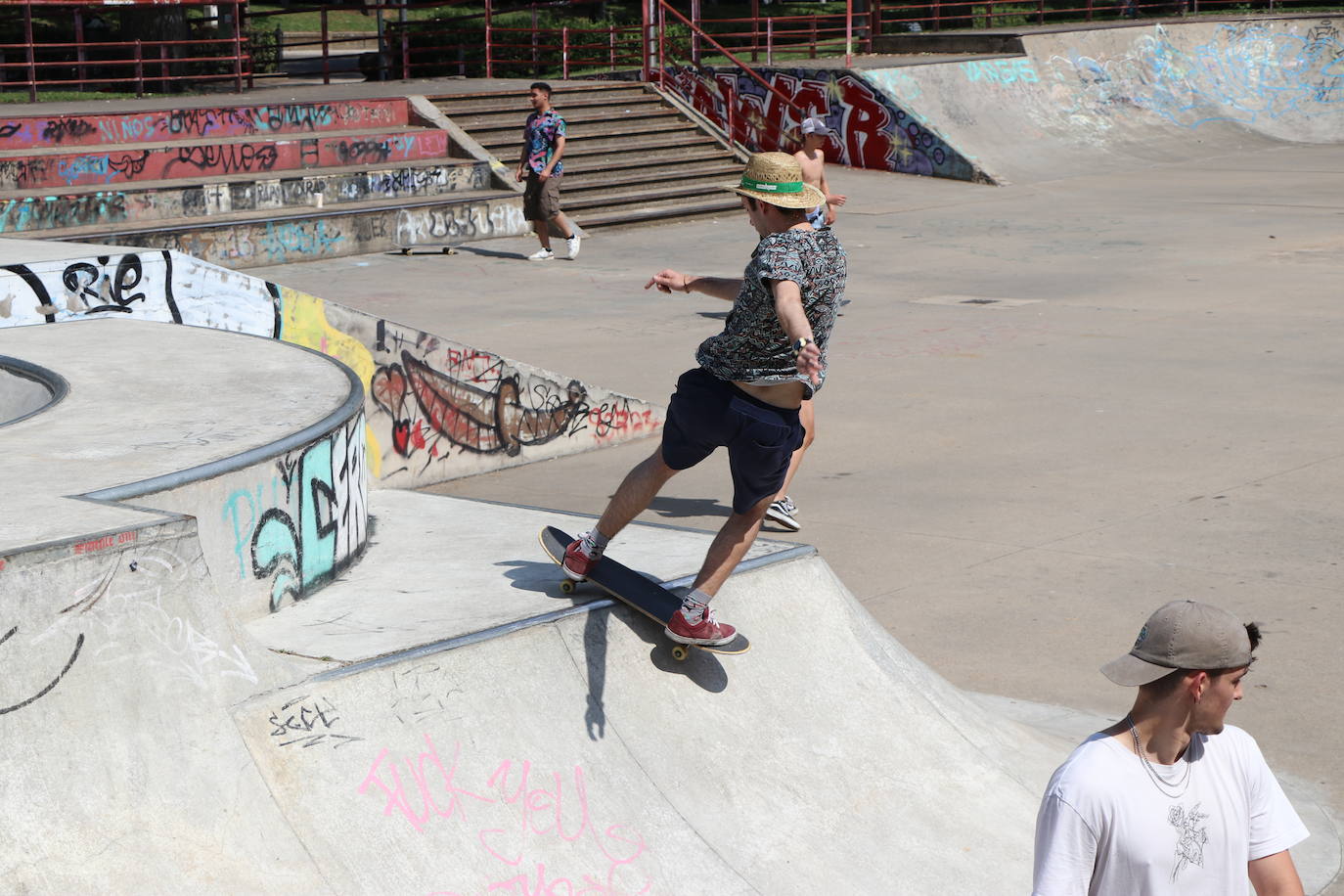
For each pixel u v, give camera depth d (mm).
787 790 4977
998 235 21188
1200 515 8578
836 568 7840
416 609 5281
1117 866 3064
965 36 32969
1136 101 32406
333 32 45688
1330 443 10062
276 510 5383
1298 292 16000
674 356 13250
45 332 7781
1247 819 3178
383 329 9195
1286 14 37156
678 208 23219
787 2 46906
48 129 19750
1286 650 6629
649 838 4594
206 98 25312
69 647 3896
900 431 10664
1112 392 11711
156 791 3924
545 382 10250
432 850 4215
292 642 4898
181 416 5906
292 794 4133
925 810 5094
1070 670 6523
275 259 18547
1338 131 33156
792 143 29281
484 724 4621
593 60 29250
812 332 4516
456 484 9719
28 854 3650
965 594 7438
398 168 21359
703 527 8523
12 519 4215
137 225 18109
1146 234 20859
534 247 20500
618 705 4953
